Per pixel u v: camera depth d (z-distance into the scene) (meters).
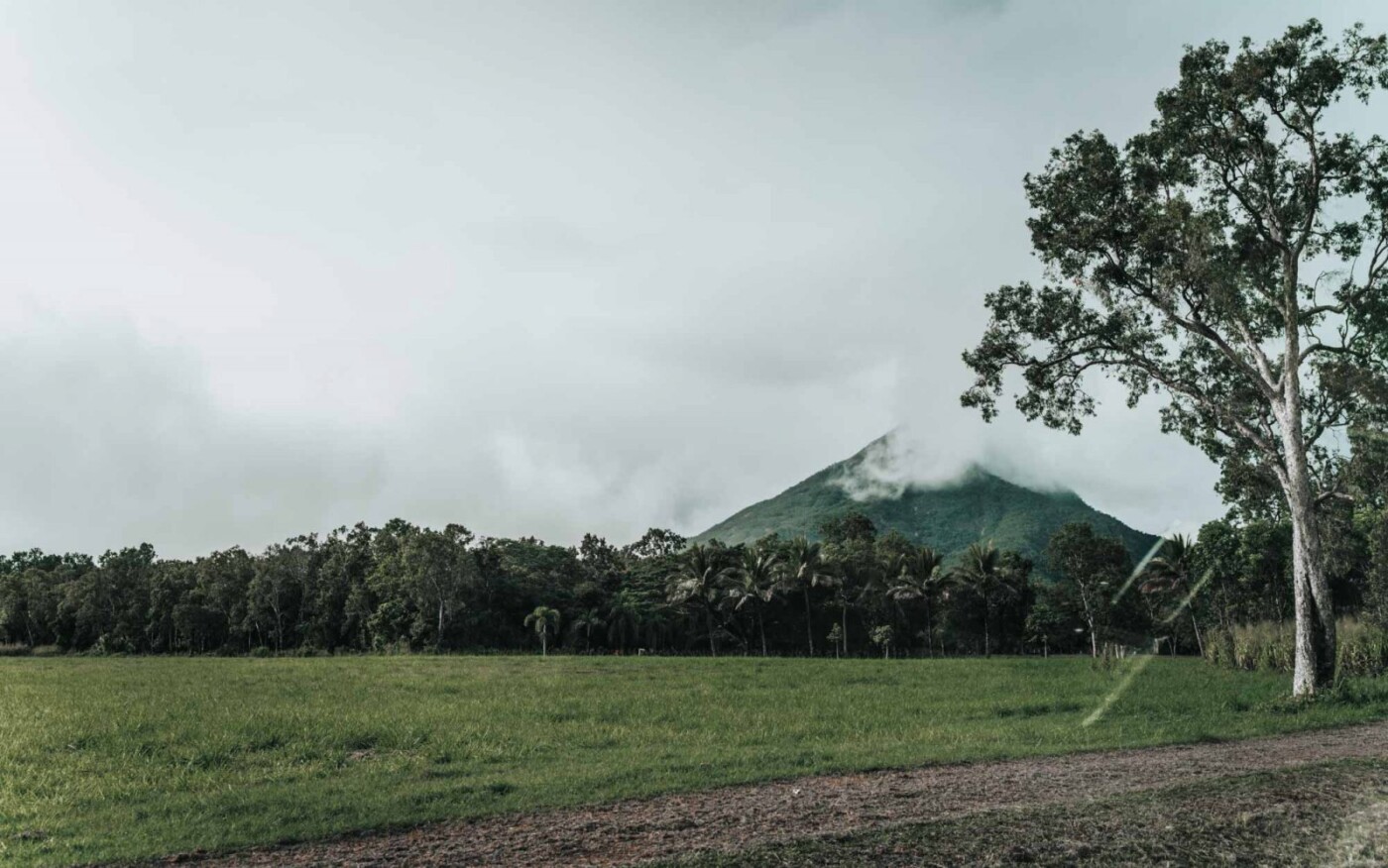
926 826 8.80
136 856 8.48
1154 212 25.16
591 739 15.89
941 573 83.50
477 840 8.75
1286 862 7.72
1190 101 24.47
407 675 37.00
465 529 82.50
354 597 85.88
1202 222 23.97
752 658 62.53
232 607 90.12
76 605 95.94
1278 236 24.58
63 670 44.53
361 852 8.43
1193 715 19.05
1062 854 7.90
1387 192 23.45
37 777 13.00
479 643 81.25
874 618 84.00
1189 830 8.64
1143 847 8.09
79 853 8.64
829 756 13.47
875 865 7.60
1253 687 25.11
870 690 26.94
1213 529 49.16
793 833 8.68
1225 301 24.69
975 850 8.00
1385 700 21.61
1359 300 24.56
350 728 16.91
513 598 83.62
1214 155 25.03
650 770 12.41
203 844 8.80
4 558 124.94
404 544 84.38
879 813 9.54
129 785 12.23
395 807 10.26
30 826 9.95
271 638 92.56
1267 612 47.53
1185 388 26.80
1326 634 22.94
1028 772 12.01
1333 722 17.81
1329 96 23.19
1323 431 26.62
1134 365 27.95
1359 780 11.12
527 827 9.24
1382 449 25.02
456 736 15.96
